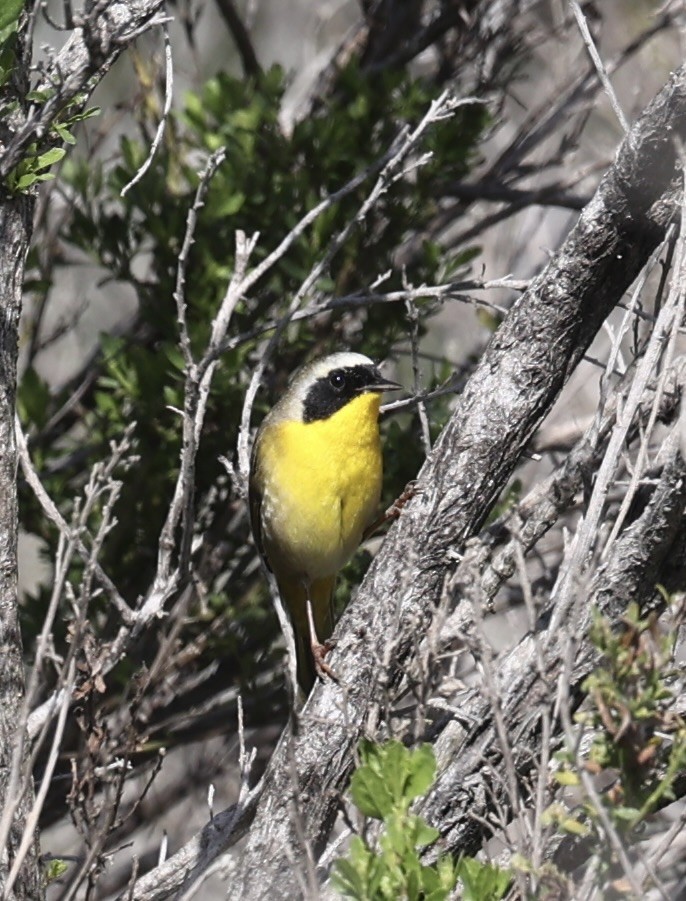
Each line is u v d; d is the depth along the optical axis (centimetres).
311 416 1043
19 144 796
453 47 1402
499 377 802
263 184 1290
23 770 764
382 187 1000
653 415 725
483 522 815
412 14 1474
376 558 823
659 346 738
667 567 754
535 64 1694
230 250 1287
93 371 1388
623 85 1518
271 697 1280
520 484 1177
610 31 1529
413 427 1234
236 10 1441
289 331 1279
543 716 676
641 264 792
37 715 843
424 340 1494
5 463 803
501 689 764
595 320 798
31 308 1562
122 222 1292
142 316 1299
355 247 1277
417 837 666
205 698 1302
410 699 1005
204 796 1359
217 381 1227
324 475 1032
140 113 1387
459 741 783
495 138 1638
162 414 1264
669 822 945
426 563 803
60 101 801
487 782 760
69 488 1292
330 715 805
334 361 1055
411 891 647
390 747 683
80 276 1641
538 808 643
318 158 1286
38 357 1612
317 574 1075
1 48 800
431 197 1321
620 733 620
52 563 1270
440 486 802
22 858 657
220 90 1320
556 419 1309
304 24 1784
